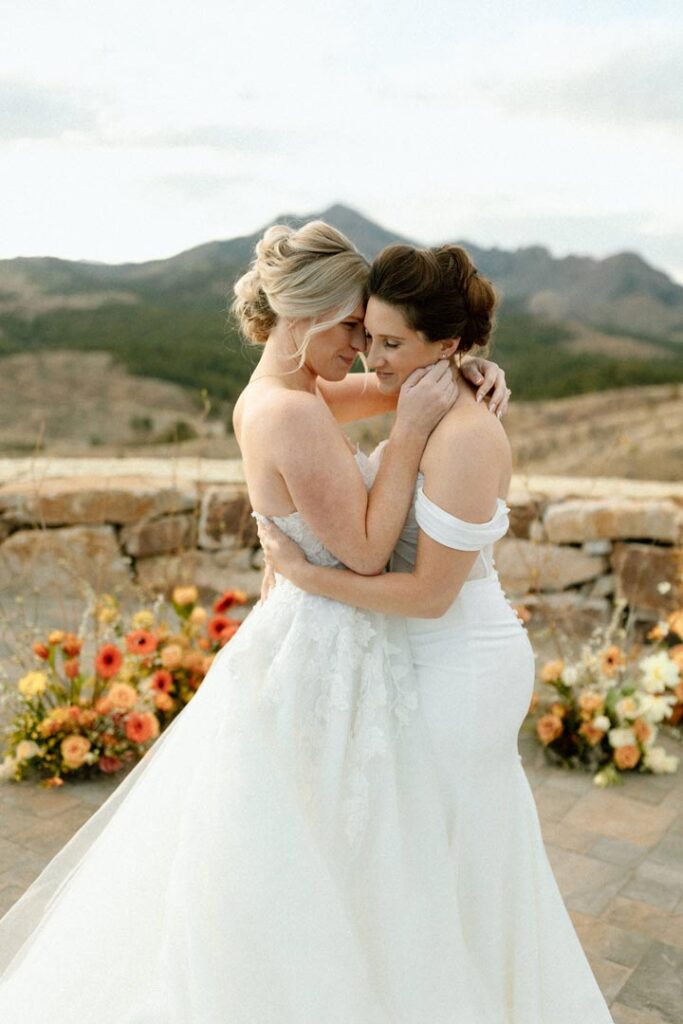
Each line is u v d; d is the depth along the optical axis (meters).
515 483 5.66
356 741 1.83
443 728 1.88
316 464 1.78
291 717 1.81
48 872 2.33
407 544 1.93
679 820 3.23
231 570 5.61
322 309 1.84
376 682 1.86
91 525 5.50
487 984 1.92
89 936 1.91
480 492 1.76
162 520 5.55
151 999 1.77
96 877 1.99
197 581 5.64
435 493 1.77
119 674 3.73
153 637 3.60
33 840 2.96
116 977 1.86
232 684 1.85
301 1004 1.66
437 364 1.82
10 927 2.28
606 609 5.07
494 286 1.89
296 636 1.86
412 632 1.95
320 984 1.66
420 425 1.78
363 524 1.81
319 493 1.79
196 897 1.71
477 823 1.91
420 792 1.85
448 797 1.89
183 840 1.77
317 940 1.67
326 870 1.72
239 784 1.75
